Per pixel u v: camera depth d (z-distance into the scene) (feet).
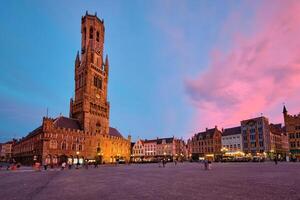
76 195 56.85
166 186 72.59
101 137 401.70
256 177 95.35
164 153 529.45
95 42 474.49
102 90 464.65
